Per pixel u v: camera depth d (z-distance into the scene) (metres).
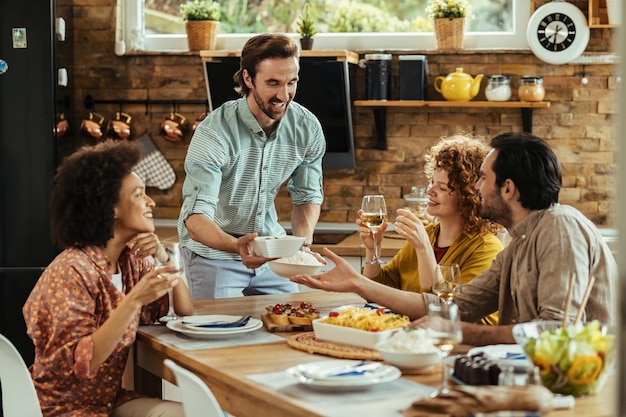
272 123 3.37
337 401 1.79
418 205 4.59
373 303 2.89
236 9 5.05
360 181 4.86
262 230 3.52
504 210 2.40
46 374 2.29
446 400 1.60
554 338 1.81
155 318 2.69
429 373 2.02
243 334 2.47
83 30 5.06
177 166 5.07
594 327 1.84
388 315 2.29
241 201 3.42
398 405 1.76
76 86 5.09
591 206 4.70
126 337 2.38
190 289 3.46
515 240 2.37
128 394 2.52
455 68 4.76
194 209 3.17
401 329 2.10
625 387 0.94
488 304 2.51
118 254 2.50
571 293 1.96
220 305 2.92
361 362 2.02
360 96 4.83
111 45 5.06
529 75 4.70
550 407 1.58
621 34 0.91
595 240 2.27
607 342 1.82
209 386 2.15
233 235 3.51
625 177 0.91
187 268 3.46
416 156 4.82
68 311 2.26
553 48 4.59
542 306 2.20
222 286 3.40
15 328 4.13
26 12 4.60
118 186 2.40
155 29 5.14
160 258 2.28
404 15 4.89
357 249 4.07
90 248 2.39
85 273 2.32
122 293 2.41
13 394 2.17
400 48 4.89
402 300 2.45
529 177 2.33
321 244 4.18
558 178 2.36
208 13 4.93
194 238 3.12
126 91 5.07
